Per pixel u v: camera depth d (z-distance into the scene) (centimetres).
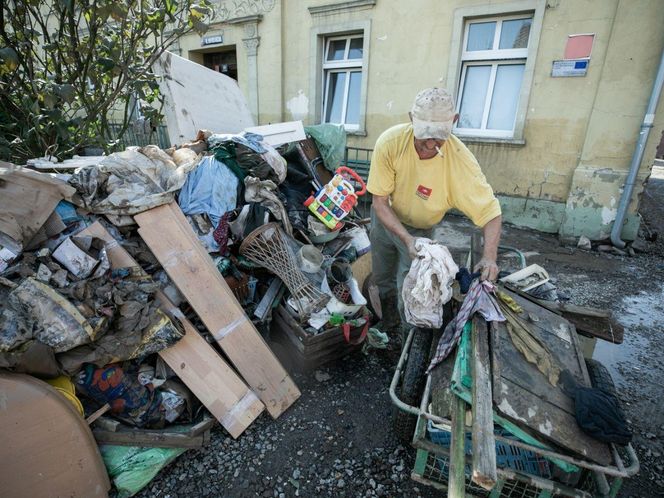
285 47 741
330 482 175
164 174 232
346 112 726
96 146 367
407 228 242
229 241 237
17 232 160
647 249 500
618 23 451
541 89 514
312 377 239
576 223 512
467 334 169
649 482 183
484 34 559
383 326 287
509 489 151
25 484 144
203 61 905
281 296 239
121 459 166
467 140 578
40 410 142
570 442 130
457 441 126
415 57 602
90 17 301
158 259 192
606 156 488
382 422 208
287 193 298
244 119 454
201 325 209
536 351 160
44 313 147
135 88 328
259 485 172
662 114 449
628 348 287
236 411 191
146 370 180
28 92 307
